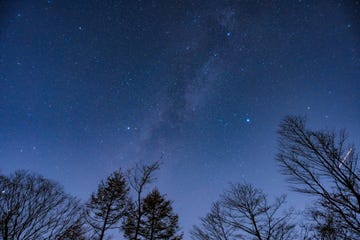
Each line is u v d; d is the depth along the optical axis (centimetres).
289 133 811
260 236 682
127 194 1159
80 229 593
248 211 772
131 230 1050
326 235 566
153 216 1159
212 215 794
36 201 553
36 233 510
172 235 1116
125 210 1055
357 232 516
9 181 555
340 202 575
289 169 732
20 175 577
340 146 680
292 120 838
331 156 670
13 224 498
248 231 706
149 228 1097
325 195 611
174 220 1181
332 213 582
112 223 977
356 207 544
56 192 593
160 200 1241
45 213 548
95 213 1005
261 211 763
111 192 1140
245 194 838
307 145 741
